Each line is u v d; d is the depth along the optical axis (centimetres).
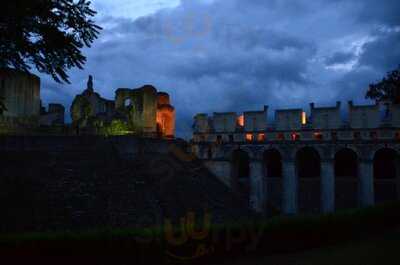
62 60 1903
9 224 3047
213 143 5750
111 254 1927
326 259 1834
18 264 1861
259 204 5491
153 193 3956
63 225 3148
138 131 5794
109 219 3353
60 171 3903
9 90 4881
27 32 1803
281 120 5688
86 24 1912
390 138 5141
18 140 4078
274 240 2091
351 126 5359
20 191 3469
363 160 5178
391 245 1986
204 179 5209
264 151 5603
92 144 4416
